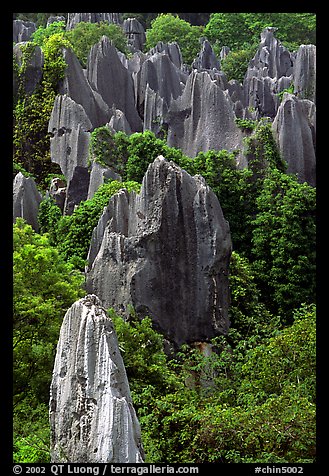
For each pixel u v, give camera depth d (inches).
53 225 1907.0
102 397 670.5
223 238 1327.5
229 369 1191.6
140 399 997.2
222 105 2114.9
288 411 871.1
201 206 1325.0
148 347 1127.6
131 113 2893.7
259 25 3946.9
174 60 3511.3
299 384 975.0
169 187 1316.4
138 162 1908.2
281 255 1690.5
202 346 1304.1
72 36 3558.1
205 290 1309.1
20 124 2469.2
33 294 1093.1
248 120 2116.1
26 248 1111.6
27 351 1042.1
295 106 2038.6
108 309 1246.3
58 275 1123.9
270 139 1962.4
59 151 2301.9
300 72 2652.6
